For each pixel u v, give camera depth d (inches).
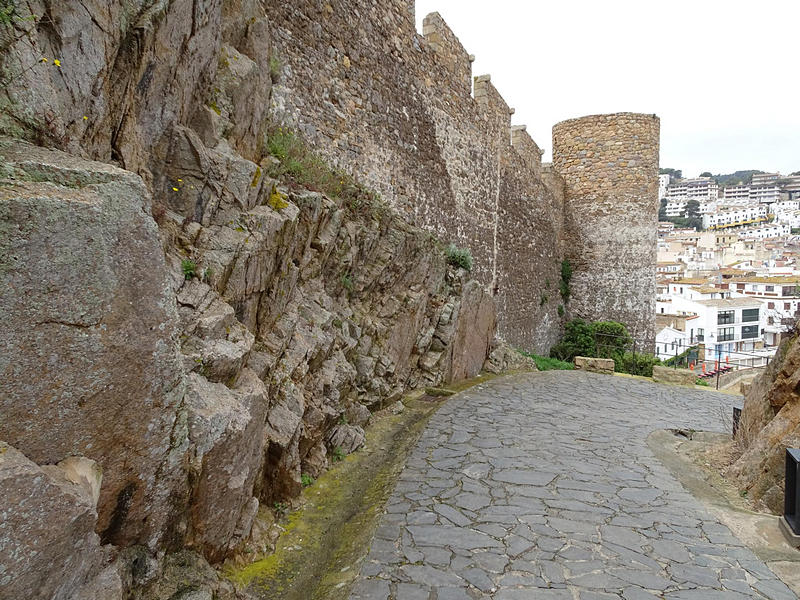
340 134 340.8
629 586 134.3
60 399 84.9
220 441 115.1
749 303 1908.2
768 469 193.5
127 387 95.0
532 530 163.0
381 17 386.9
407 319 342.6
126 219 95.1
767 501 187.5
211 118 174.9
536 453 238.8
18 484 70.6
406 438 259.6
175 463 105.0
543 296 797.9
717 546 157.5
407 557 144.3
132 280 95.7
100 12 119.9
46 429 83.3
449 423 284.0
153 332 99.3
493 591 129.6
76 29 112.4
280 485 167.3
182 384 106.3
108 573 87.0
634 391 422.0
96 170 94.9
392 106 402.9
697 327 1893.5
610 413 334.0
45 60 105.3
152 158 150.5
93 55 117.7
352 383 246.1
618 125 851.4
